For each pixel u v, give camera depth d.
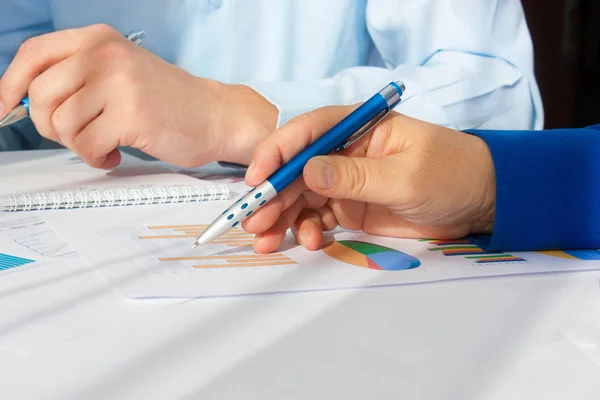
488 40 0.97
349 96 0.85
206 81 0.78
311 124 0.50
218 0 1.08
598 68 2.53
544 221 0.50
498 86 0.94
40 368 0.29
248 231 0.47
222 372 0.29
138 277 0.41
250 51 1.12
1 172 0.76
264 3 1.10
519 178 0.51
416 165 0.49
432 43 1.01
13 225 0.53
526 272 0.45
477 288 0.41
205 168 0.82
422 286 0.41
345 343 0.32
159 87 0.71
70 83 0.69
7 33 1.07
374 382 0.29
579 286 0.42
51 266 0.43
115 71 0.70
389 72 0.91
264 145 0.48
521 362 0.31
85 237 0.50
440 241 0.54
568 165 0.52
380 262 0.46
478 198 0.51
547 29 2.56
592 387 0.29
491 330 0.35
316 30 1.12
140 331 0.33
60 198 0.60
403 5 1.04
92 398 0.26
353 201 0.53
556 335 0.34
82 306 0.36
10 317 0.34
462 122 0.91
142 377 0.28
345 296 0.39
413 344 0.33
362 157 0.50
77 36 0.72
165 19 1.08
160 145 0.72
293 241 0.52
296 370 0.29
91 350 0.31
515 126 0.97
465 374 0.30
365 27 1.16
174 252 0.47
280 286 0.40
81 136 0.70
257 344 0.32
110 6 1.08
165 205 0.62
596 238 0.51
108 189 0.65
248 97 0.79
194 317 0.35
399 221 0.54
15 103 0.70
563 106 2.60
